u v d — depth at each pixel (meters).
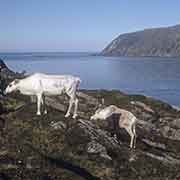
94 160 15.69
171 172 16.89
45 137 16.86
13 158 13.86
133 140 21.30
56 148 16.05
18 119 18.89
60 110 24.52
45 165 13.59
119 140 19.95
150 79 131.12
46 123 18.41
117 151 17.61
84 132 17.75
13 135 16.84
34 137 16.80
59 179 12.56
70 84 19.83
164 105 35.56
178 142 26.00
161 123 30.30
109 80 121.88
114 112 20.41
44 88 19.56
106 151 16.77
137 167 16.31
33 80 19.55
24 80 19.81
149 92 88.12
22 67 173.88
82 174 13.95
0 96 23.66
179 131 28.08
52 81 19.58
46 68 177.88
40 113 19.81
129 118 19.94
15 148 15.07
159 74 157.50
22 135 16.92
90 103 31.55
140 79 130.75
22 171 12.58
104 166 15.27
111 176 14.62
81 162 15.19
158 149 22.41
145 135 24.98
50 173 12.89
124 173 15.22
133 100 35.09
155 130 27.31
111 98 34.78
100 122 21.05
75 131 17.62
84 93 34.53
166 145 24.25
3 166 12.80
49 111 21.27
